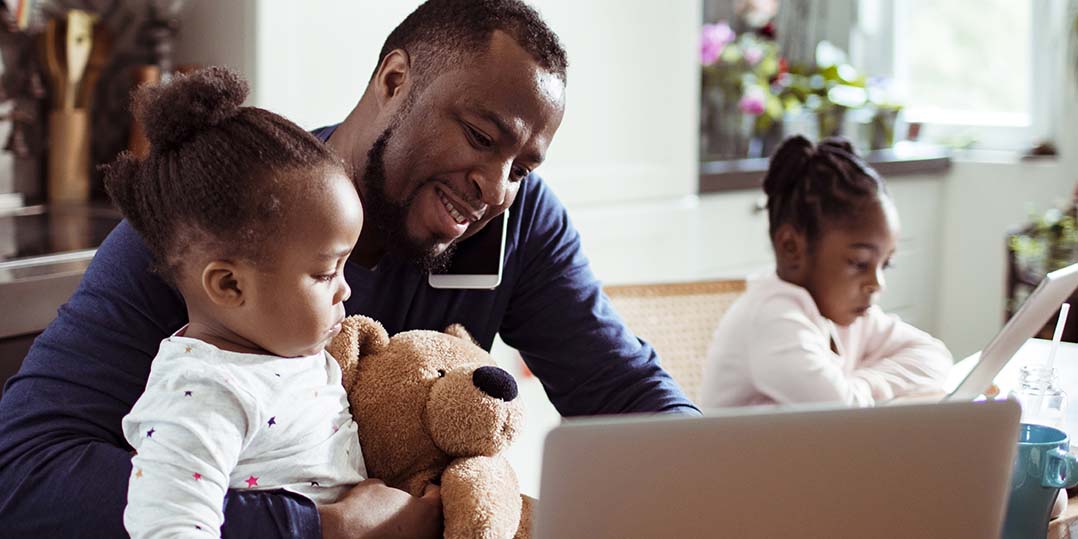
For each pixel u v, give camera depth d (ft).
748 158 11.18
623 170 8.99
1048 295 3.88
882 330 6.50
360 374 3.41
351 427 3.32
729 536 2.47
